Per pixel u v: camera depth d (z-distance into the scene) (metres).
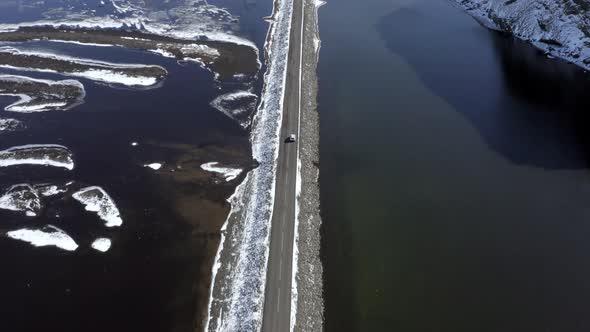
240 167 46.91
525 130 52.44
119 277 36.31
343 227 40.31
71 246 39.00
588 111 55.50
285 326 31.77
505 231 39.75
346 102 57.97
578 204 42.38
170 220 41.12
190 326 32.75
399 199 43.16
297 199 42.31
